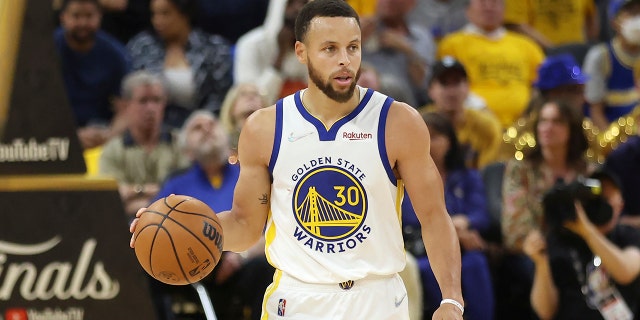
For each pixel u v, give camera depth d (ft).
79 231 36.14
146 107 53.62
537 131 50.85
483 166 55.47
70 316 36.14
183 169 51.44
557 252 45.34
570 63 58.39
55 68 35.78
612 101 66.39
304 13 29.53
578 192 44.65
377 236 29.86
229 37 70.74
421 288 46.03
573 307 44.96
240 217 30.83
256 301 45.47
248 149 30.37
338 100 29.37
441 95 55.26
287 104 30.27
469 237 47.98
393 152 29.66
